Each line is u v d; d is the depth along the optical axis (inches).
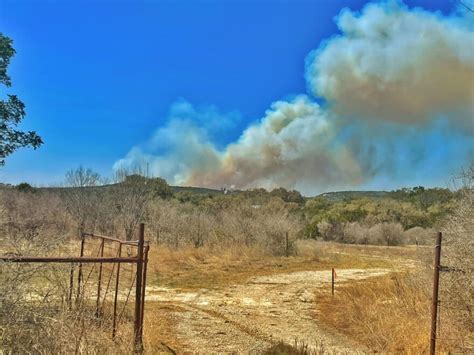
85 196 1141.1
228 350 297.1
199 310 427.2
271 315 416.8
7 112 855.7
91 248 475.2
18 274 214.4
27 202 1160.2
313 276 692.1
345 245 1428.4
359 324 362.3
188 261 789.2
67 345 212.5
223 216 1099.3
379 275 687.7
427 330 296.8
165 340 309.6
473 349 264.4
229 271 713.6
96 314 295.4
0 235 260.1
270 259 900.6
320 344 320.5
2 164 864.3
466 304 268.2
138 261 243.8
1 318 203.8
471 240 275.0
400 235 1596.9
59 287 250.1
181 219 1055.0
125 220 1058.1
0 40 837.8
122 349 235.0
